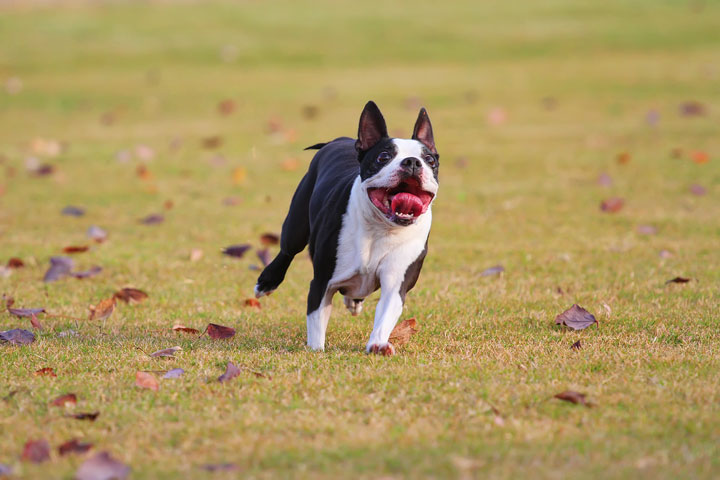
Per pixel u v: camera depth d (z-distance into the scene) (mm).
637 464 5027
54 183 16266
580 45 34656
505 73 29938
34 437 5484
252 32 37781
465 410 5910
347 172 7965
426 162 7324
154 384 6445
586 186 15500
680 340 7871
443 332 8281
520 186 15609
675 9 41375
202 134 21312
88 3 46094
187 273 10734
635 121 21969
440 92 26625
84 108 25375
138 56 33656
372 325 8672
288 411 5941
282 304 9547
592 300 9391
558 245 11891
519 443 5352
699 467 4980
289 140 20188
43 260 11234
